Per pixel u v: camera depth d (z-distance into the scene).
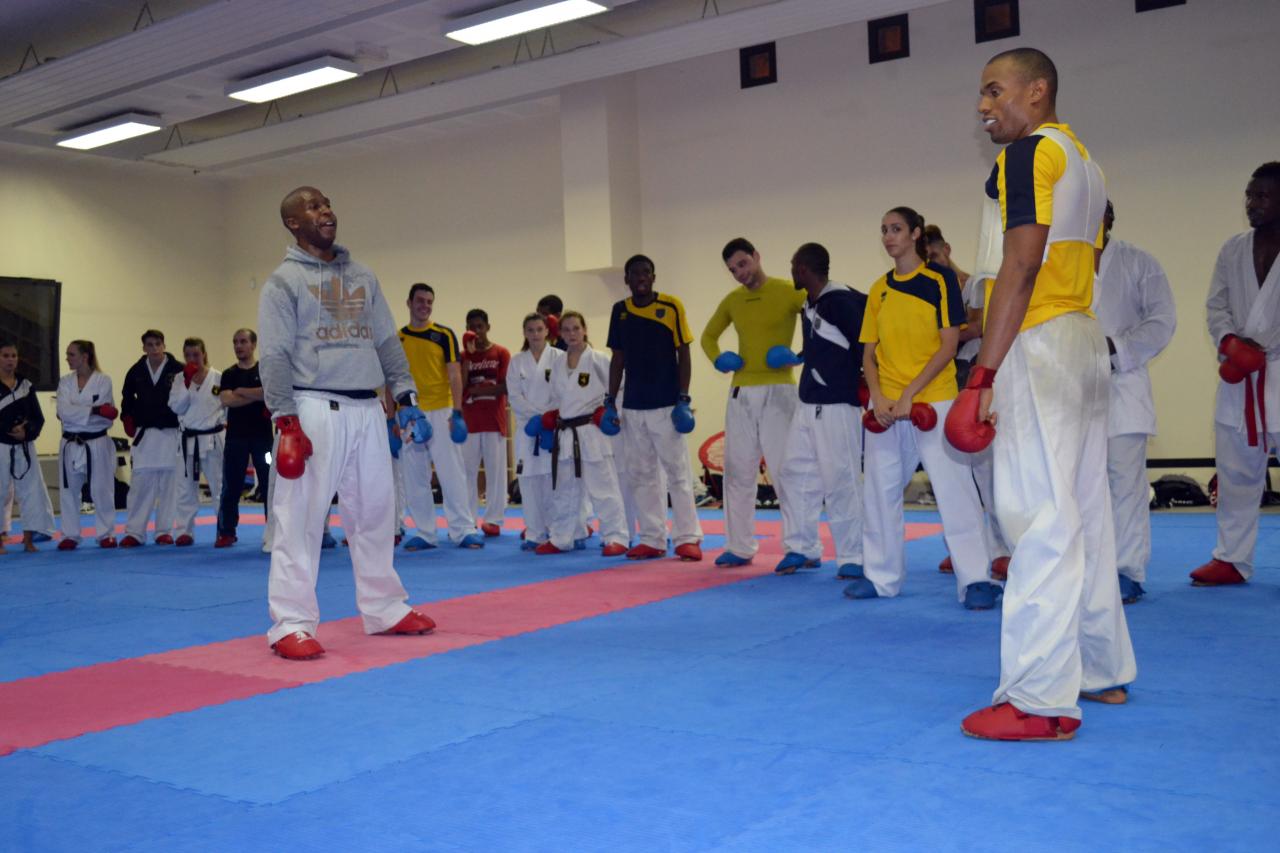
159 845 2.44
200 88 12.48
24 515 9.30
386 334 4.93
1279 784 2.56
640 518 7.47
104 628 5.37
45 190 15.80
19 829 2.57
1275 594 5.18
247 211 17.56
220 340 17.80
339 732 3.31
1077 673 2.95
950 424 2.85
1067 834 2.31
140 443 9.52
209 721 3.49
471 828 2.48
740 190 12.70
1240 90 9.91
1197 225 10.15
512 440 13.34
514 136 14.66
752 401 6.63
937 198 11.45
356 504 4.78
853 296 5.89
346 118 13.86
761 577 6.31
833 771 2.77
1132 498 5.02
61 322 15.93
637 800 2.62
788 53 12.30
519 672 4.04
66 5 11.34
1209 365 10.18
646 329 7.23
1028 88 3.01
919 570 6.44
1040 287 2.96
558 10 10.08
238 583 6.86
